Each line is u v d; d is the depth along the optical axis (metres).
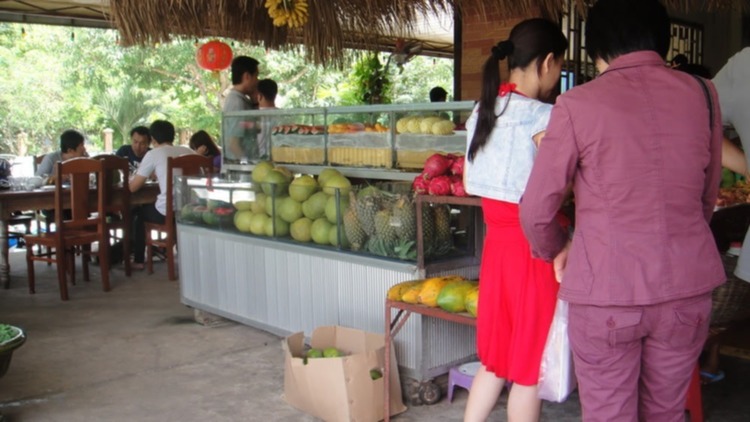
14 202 5.82
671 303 1.78
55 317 5.01
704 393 3.29
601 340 1.83
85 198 5.66
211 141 7.24
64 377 3.80
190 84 17.22
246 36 4.81
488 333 2.43
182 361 4.00
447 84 18.36
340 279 3.65
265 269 4.12
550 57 2.37
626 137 1.76
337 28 4.68
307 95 17.05
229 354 4.10
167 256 6.16
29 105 17.53
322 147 4.24
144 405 3.40
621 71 1.84
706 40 6.84
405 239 3.33
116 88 17.02
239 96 5.66
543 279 2.32
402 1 4.44
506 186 2.32
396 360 3.27
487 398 2.55
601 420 1.89
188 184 4.71
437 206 3.31
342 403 2.96
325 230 3.74
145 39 4.14
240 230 4.32
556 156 1.86
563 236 2.06
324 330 3.41
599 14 1.89
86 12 7.20
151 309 5.18
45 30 17.62
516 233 2.35
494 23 5.84
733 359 3.73
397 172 3.79
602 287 1.80
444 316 2.81
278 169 4.26
